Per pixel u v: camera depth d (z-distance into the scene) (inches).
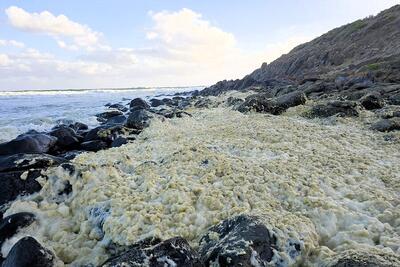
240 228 217.5
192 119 846.5
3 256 249.3
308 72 2215.8
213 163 356.2
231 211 265.1
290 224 233.9
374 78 1144.8
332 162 393.1
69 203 298.8
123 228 246.7
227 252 197.6
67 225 278.1
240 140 490.0
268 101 856.3
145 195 290.8
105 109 1557.6
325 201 281.6
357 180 350.6
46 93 3786.9
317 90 1100.5
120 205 270.4
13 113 1440.7
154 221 253.3
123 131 720.3
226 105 1136.8
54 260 226.1
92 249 249.3
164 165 363.6
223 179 319.3
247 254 196.1
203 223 257.0
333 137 533.0
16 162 386.6
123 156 438.9
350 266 178.4
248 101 871.1
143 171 349.4
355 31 2365.9
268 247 208.4
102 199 287.4
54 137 656.4
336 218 262.7
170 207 273.4
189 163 360.5
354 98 866.1
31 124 1041.5
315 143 484.7
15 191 304.5
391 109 725.9
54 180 311.1
